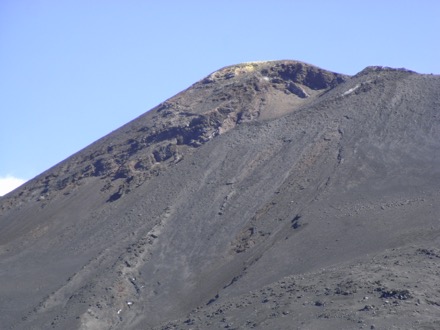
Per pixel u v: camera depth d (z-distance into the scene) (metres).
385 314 92.75
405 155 144.00
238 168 154.25
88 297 127.38
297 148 154.25
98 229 152.25
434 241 112.06
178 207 147.88
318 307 98.12
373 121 156.50
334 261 115.06
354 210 128.50
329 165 145.88
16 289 136.25
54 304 129.12
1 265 147.88
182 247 136.88
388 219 122.75
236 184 149.50
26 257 149.88
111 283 129.62
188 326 106.19
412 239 114.62
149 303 125.81
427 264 104.50
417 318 91.31
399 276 101.25
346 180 139.50
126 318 123.75
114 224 151.38
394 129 152.62
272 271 118.00
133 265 133.62
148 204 153.38
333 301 98.50
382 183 136.12
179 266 132.38
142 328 120.25
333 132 156.00
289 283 108.06
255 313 101.75
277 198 141.25
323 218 128.50
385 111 158.75
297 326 94.69
